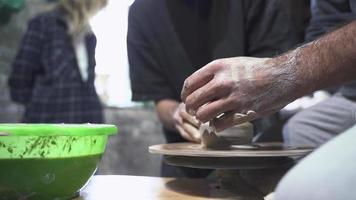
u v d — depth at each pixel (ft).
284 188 1.56
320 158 1.55
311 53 2.36
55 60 7.08
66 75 7.11
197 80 2.58
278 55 2.56
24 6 9.82
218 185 2.82
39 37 7.14
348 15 3.88
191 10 5.30
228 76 2.49
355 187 1.40
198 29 5.27
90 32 7.51
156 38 5.46
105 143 2.57
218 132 2.78
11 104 9.84
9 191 2.21
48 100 7.05
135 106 11.82
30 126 2.20
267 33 5.06
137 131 11.37
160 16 5.41
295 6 5.28
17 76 7.13
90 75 7.45
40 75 7.22
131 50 5.65
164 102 5.44
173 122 4.98
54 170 2.24
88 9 7.37
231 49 5.08
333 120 4.04
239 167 2.64
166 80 5.56
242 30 5.11
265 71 2.43
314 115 4.17
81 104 7.22
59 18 7.23
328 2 4.10
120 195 2.53
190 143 3.53
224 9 5.22
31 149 2.17
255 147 3.04
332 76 2.32
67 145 2.26
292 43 5.06
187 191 2.67
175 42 5.30
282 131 4.36
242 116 2.54
